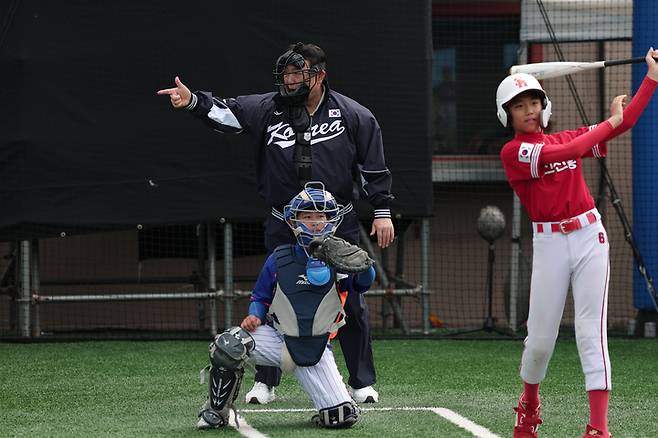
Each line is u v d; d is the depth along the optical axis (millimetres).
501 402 15297
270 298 12953
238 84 22391
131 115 22438
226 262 22938
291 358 12703
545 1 23578
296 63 13773
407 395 16047
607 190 25453
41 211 22281
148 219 22453
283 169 14070
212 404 12891
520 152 11789
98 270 25797
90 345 22219
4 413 14703
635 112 11734
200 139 22406
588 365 11688
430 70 22469
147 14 22359
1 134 22266
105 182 22391
